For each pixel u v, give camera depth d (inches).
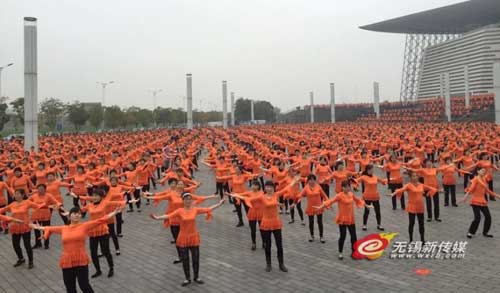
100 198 351.6
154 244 447.2
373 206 472.7
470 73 3415.4
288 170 528.7
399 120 2773.1
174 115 3681.1
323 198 437.7
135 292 314.5
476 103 2657.5
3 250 435.8
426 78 4018.2
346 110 3543.3
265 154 840.9
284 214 567.5
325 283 321.7
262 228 351.6
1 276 357.7
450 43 3663.9
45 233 283.7
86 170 609.6
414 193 405.1
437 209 501.4
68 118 2591.0
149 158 780.6
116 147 1111.0
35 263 391.2
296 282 325.7
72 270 279.6
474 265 349.1
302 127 2245.3
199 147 1381.6
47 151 1060.5
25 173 620.4
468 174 636.1
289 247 420.2
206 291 312.3
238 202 515.8
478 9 3245.6
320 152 847.7
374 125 2269.9
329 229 487.2
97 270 349.7
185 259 325.7
